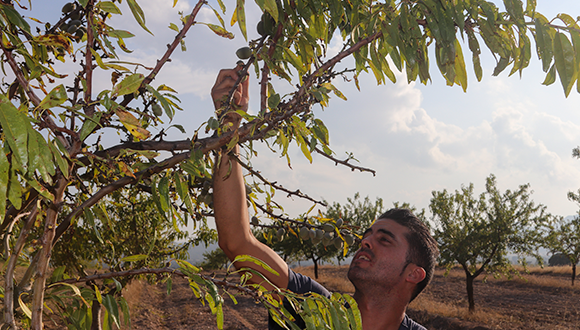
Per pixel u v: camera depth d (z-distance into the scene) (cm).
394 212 163
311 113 130
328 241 160
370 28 131
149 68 97
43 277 73
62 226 83
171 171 101
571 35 119
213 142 98
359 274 150
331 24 157
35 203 81
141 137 86
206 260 3803
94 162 94
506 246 1662
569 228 2416
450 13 121
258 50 125
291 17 137
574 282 2603
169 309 1786
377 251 151
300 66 137
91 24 94
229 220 133
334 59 129
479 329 1395
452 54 127
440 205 1789
